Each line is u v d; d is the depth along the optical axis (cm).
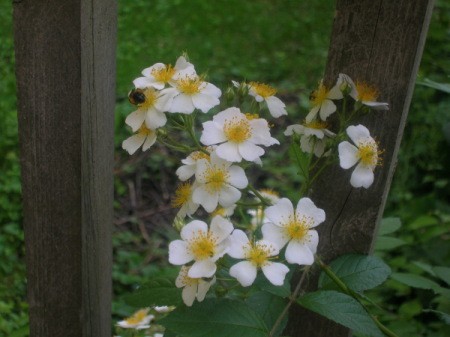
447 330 48
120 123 96
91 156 31
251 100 38
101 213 33
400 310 54
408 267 58
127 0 144
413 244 61
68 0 29
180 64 33
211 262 29
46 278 34
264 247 29
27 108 31
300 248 30
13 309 69
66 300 34
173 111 31
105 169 32
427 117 76
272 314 32
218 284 33
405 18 33
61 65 30
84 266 33
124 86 108
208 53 129
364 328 30
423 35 33
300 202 31
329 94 34
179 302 32
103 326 35
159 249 78
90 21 29
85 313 34
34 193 32
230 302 29
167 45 129
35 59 30
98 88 31
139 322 45
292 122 102
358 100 33
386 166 35
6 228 78
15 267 75
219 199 30
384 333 34
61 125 31
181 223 32
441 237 65
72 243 33
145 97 31
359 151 31
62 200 32
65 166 32
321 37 142
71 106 31
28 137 31
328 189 35
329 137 34
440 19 98
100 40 30
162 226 82
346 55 34
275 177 90
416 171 76
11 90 103
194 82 31
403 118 34
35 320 35
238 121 31
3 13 120
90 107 31
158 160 92
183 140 89
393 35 33
